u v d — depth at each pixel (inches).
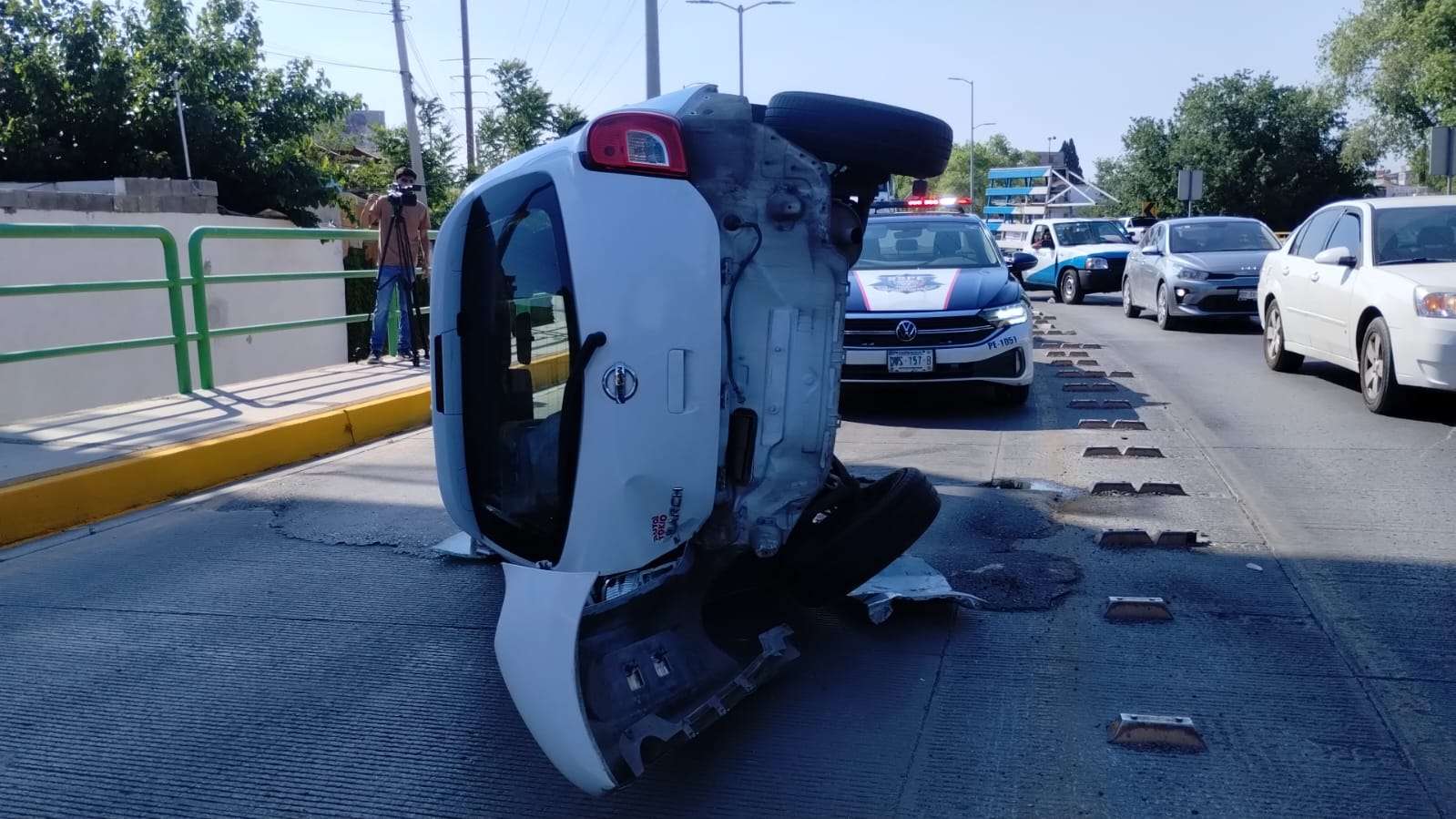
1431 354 308.8
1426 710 148.3
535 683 124.3
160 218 557.6
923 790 133.5
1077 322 674.8
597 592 137.4
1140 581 196.1
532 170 141.6
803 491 147.5
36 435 300.4
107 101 777.6
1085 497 250.2
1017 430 328.2
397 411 357.7
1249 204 1708.9
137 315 540.7
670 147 131.5
